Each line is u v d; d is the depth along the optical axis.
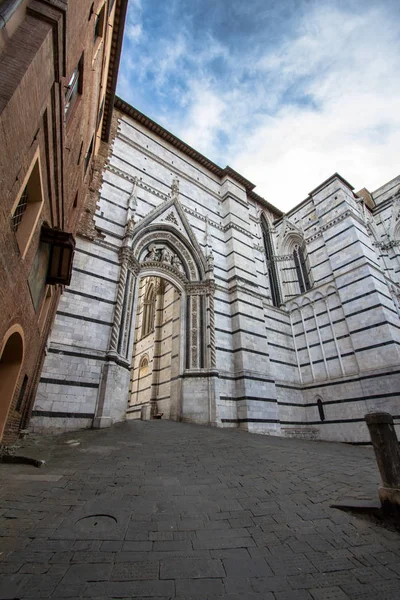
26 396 10.66
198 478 7.25
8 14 4.71
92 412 13.41
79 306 15.05
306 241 27.88
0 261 5.12
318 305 24.86
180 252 22.08
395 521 4.75
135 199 20.30
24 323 7.71
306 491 6.45
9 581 3.22
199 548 4.12
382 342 20.00
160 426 15.20
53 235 8.44
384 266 28.58
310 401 23.03
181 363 19.47
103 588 3.22
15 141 4.75
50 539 4.14
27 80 4.79
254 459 9.33
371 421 5.57
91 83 11.37
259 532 4.63
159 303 25.19
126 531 4.50
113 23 15.48
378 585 3.41
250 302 23.14
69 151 9.28
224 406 18.69
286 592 3.26
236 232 25.88
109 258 17.23
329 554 4.04
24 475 6.80
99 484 6.48
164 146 25.88
